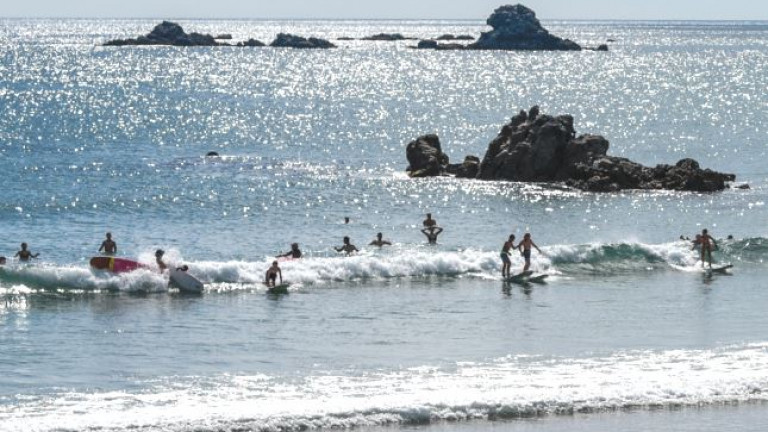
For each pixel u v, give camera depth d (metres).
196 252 180.25
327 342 121.44
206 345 119.00
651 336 126.19
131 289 144.38
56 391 101.12
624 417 98.44
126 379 105.62
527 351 118.69
